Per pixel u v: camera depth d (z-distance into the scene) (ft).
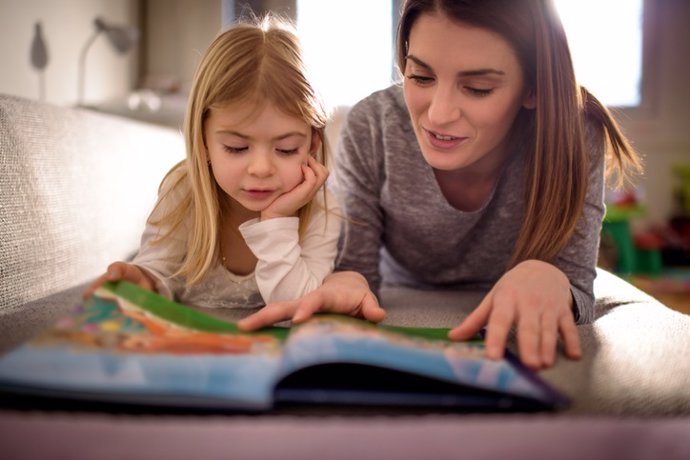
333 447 1.23
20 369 1.35
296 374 1.54
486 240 3.40
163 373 1.36
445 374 1.46
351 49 9.89
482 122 2.45
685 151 10.27
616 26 10.27
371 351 1.53
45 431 1.23
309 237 2.88
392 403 1.40
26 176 2.80
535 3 2.45
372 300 2.29
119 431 1.24
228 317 2.61
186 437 1.23
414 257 3.60
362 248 3.26
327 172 2.67
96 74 8.19
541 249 2.68
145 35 9.95
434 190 3.16
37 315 2.35
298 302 2.08
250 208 2.65
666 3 10.19
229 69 2.44
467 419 1.37
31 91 6.40
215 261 2.78
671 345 2.01
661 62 10.26
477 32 2.31
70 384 1.28
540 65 2.52
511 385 1.47
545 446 1.27
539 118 2.62
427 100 2.50
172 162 6.35
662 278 8.44
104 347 1.53
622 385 1.61
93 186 3.66
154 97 8.03
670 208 10.32
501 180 3.12
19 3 6.10
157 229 2.75
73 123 3.59
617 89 10.38
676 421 1.41
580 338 2.15
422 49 2.38
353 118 3.44
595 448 1.28
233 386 1.31
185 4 9.85
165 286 2.53
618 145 2.96
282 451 1.20
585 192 2.68
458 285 3.75
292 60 2.57
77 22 7.57
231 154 2.48
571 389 1.58
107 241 3.85
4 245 2.55
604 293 3.13
